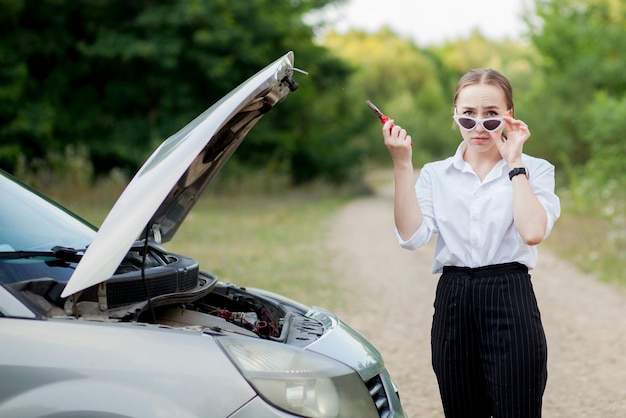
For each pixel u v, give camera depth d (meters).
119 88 27.19
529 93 25.61
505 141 3.14
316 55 31.78
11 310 2.69
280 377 2.70
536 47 25.55
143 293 3.03
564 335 7.46
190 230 16.62
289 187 33.38
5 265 2.96
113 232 2.73
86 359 2.59
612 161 18.53
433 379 6.00
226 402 2.60
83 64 27.09
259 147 30.95
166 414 2.54
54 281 2.87
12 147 23.61
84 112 27.09
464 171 3.21
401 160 3.24
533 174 3.19
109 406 2.53
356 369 3.03
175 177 2.79
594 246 12.81
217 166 3.72
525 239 3.02
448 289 3.19
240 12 27.61
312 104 32.81
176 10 26.05
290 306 3.88
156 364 2.61
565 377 6.09
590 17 24.95
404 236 3.24
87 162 23.95
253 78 3.12
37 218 3.51
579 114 23.42
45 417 2.52
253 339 2.83
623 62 23.36
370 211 25.62
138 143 26.81
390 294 9.62
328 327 3.44
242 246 14.10
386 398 3.18
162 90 27.48
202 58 26.44
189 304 3.51
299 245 14.62
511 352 3.06
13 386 2.55
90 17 26.94
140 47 25.67
